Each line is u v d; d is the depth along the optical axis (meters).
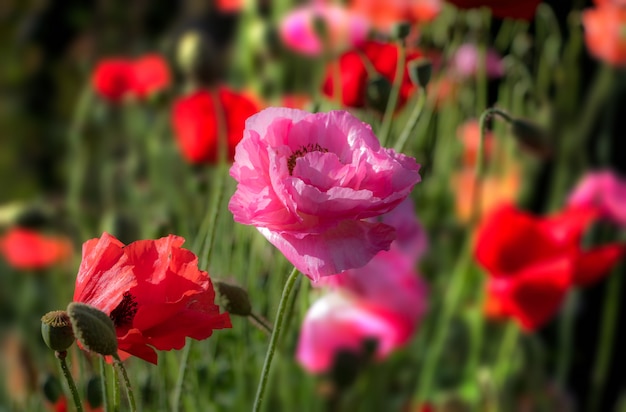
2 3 2.97
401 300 1.13
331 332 1.12
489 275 1.22
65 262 1.32
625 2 1.51
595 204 1.36
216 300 0.97
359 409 1.22
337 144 0.92
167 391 1.11
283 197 0.88
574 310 1.46
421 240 1.17
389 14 1.48
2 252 1.45
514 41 1.64
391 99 1.11
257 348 1.19
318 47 1.46
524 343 1.30
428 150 1.34
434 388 1.31
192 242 1.26
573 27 1.59
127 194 1.59
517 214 1.15
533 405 1.28
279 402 1.21
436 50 1.53
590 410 1.79
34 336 1.26
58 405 1.05
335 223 0.88
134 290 0.91
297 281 1.04
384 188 0.89
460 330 1.33
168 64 1.65
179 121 1.20
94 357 1.05
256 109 1.19
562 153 1.58
